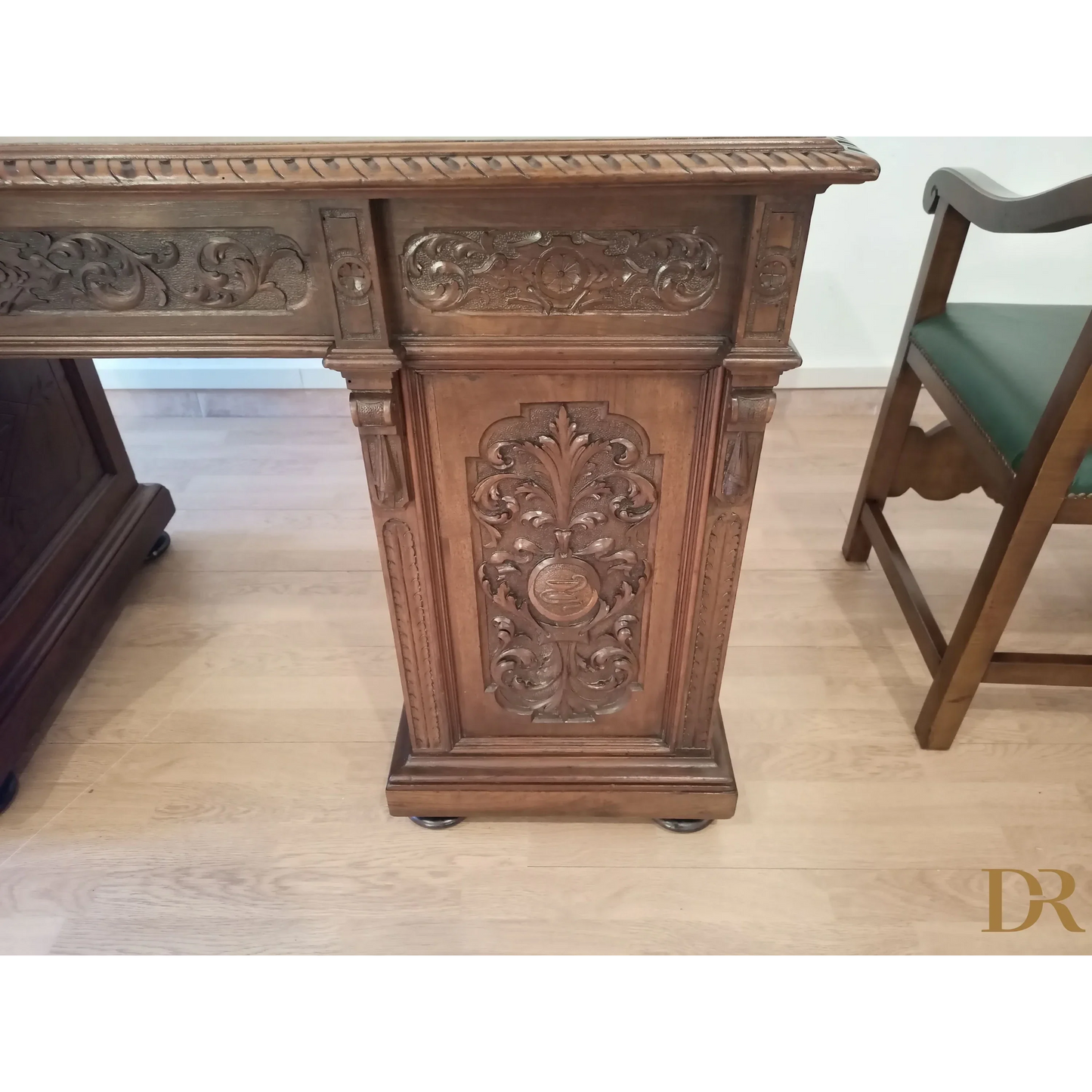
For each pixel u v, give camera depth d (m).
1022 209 1.00
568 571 0.97
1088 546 1.70
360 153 0.68
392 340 0.79
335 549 1.73
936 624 1.35
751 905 1.11
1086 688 1.40
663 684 1.08
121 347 0.80
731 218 0.73
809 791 1.25
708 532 0.91
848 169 0.66
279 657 1.47
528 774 1.14
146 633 1.52
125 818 1.21
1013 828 1.20
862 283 2.00
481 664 1.06
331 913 1.10
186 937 1.07
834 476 1.95
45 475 1.37
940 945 1.07
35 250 0.74
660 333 0.79
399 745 1.18
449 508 0.92
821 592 1.61
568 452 0.88
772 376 0.79
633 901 1.11
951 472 1.51
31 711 1.24
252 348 0.79
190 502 1.88
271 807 1.22
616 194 0.71
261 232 0.73
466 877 1.14
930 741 1.29
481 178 0.67
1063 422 0.96
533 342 0.79
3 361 1.25
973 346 1.23
